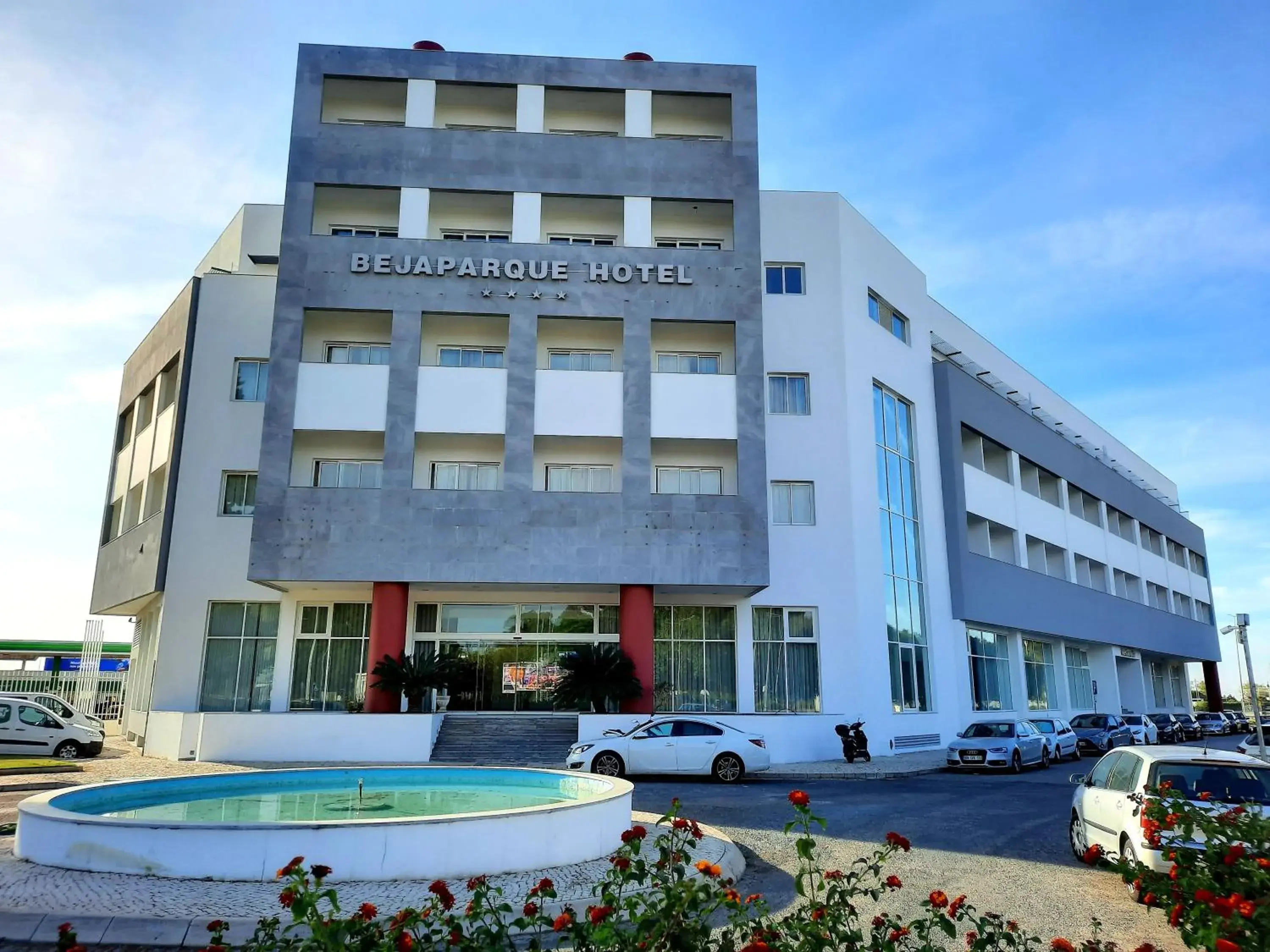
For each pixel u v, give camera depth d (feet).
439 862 29.04
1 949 22.38
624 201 90.07
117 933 22.93
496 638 89.66
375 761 73.61
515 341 85.40
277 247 101.81
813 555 90.89
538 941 15.07
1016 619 118.93
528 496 82.28
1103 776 34.81
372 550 80.02
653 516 82.69
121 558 99.66
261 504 80.12
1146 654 177.58
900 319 110.42
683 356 92.84
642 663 81.66
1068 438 156.56
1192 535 214.07
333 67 89.76
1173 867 19.98
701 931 13.62
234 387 90.99
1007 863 35.60
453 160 89.25
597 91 92.32
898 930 15.10
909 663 98.32
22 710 78.33
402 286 85.76
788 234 97.60
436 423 83.56
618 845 34.55
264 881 27.55
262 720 74.28
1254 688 94.53
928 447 109.40
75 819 29.04
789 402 94.48
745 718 79.66
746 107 92.63
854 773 73.97
